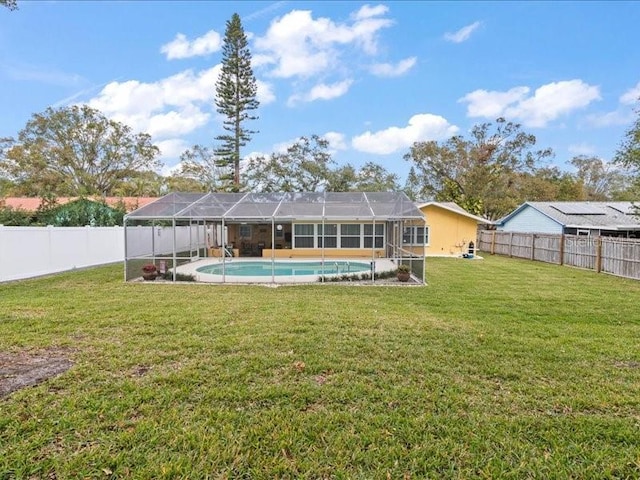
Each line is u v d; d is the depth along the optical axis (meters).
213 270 16.16
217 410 3.61
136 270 13.29
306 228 20.53
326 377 4.40
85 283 11.88
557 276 13.96
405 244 15.52
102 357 4.96
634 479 2.72
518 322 7.14
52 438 3.12
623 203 26.80
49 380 4.21
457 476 2.75
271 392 3.97
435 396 3.95
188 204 14.21
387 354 5.16
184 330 6.24
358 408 3.70
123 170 40.66
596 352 5.38
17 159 34.62
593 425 3.42
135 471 2.74
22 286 11.04
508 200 33.34
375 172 37.44
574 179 41.59
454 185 35.00
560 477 2.73
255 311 7.71
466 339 5.89
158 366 4.68
